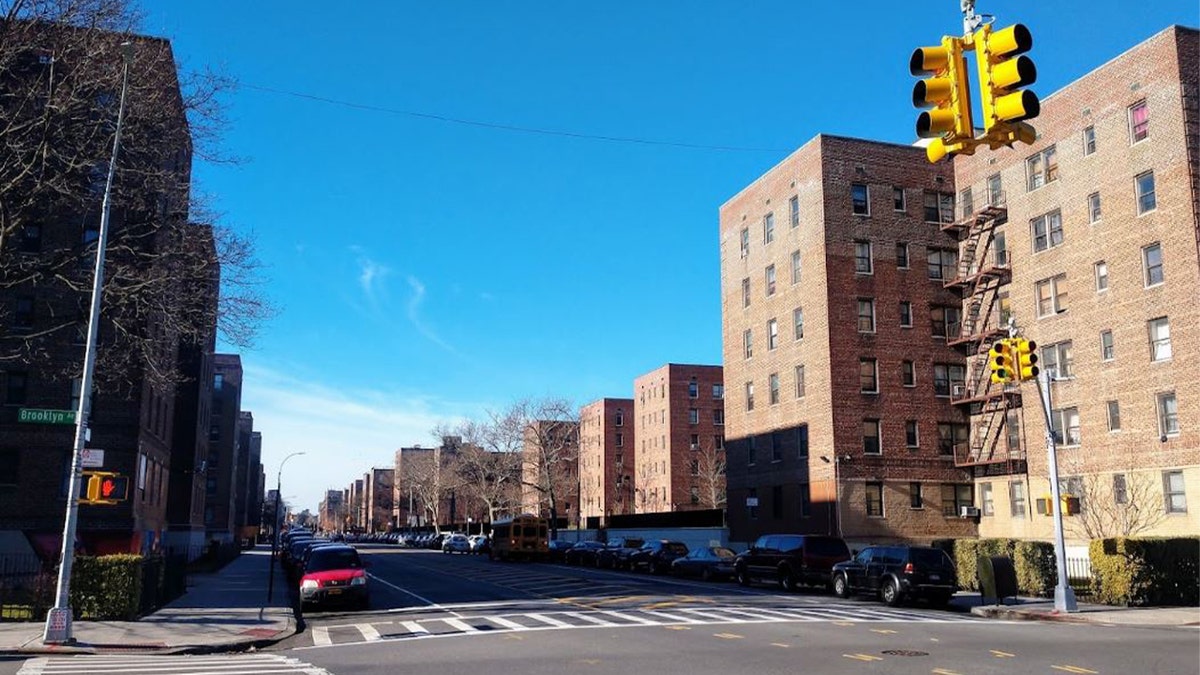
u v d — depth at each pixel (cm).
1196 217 3475
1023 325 4341
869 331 4747
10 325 4125
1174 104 3591
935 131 975
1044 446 4197
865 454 4609
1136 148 3753
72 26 2580
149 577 2525
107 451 4350
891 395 4712
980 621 2170
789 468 4966
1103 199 3906
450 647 1700
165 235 2917
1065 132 4144
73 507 1827
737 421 5581
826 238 4753
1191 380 3447
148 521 4950
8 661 1616
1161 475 3547
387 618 2388
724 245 5862
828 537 3262
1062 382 4088
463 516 14762
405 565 5622
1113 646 1612
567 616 2281
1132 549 2564
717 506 9638
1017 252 4406
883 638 1742
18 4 2488
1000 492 4522
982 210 4603
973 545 3145
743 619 2144
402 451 18650
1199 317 3428
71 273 3200
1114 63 3888
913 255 4906
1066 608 2381
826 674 1289
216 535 9994
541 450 9375
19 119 2636
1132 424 3697
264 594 3216
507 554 6366
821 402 4694
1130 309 3741
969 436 4806
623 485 11669
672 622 2084
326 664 1511
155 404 5019
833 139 4869
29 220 2884
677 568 4178
